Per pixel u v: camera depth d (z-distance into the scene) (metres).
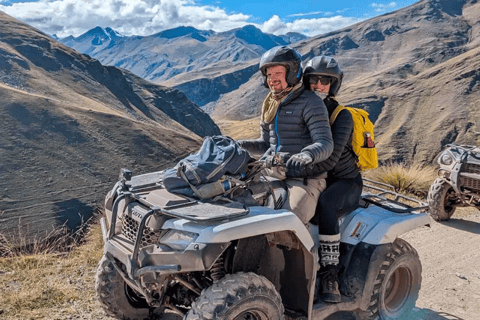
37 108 110.31
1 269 5.29
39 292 4.68
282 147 3.96
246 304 3.01
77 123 111.38
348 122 3.97
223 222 3.04
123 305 3.94
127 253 3.15
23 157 92.38
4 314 4.24
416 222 4.26
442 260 6.32
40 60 179.75
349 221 4.12
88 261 5.62
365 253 3.95
